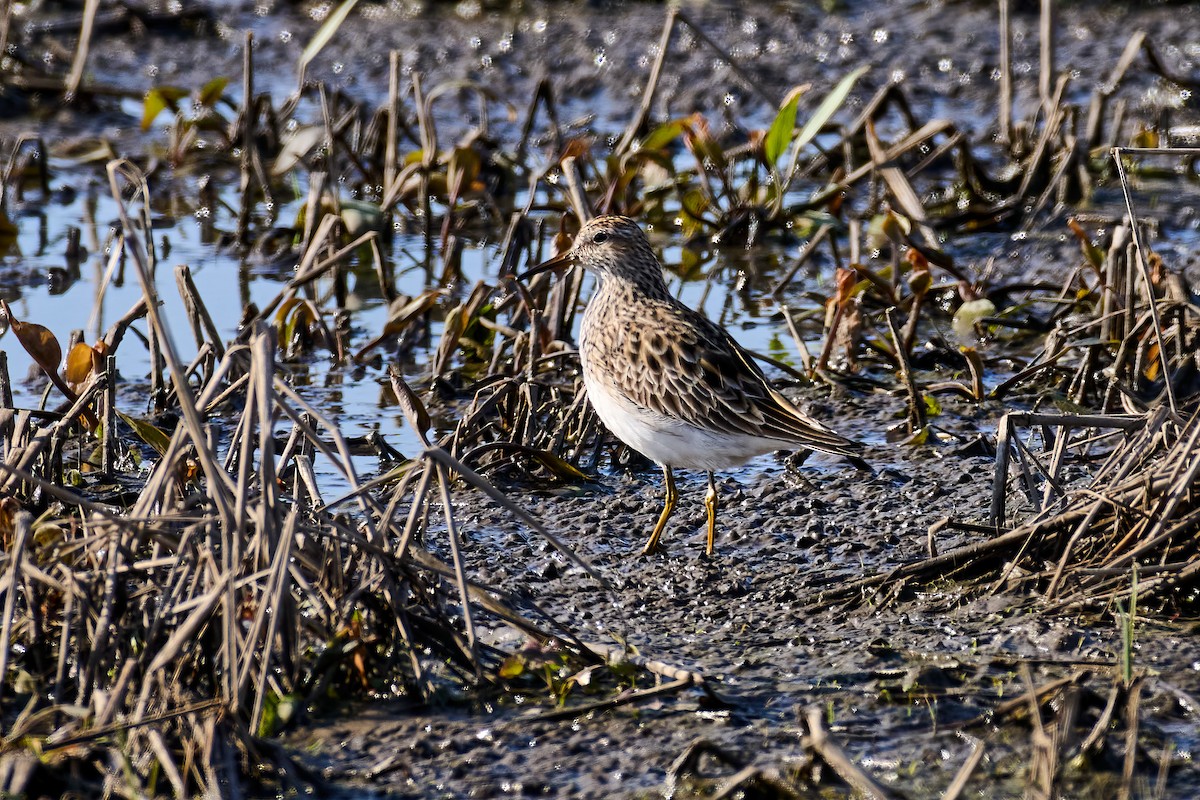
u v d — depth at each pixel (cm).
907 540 1057
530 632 852
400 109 2038
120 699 712
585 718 801
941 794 727
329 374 1425
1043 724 771
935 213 1875
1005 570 944
